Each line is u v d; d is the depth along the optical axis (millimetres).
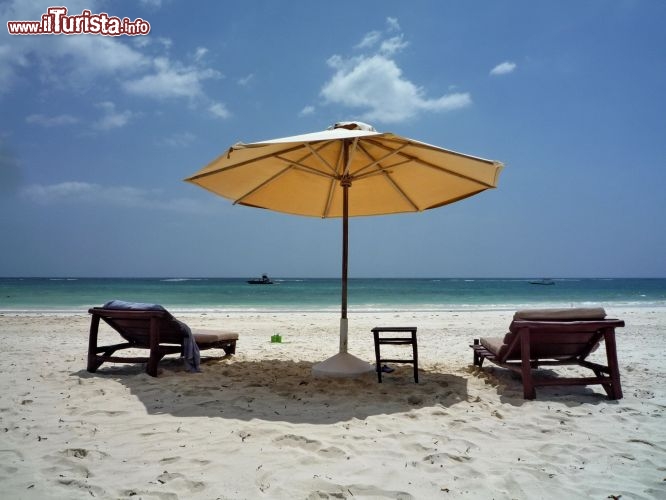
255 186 6434
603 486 2898
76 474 3004
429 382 5570
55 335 10617
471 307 25297
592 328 5027
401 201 6984
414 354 5531
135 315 5844
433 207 6859
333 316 17266
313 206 7227
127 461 3191
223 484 2846
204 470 3043
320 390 5141
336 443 3537
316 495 2723
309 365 6707
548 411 4496
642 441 3691
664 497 2758
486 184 5578
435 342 9758
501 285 88938
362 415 4266
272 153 5523
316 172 5863
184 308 24062
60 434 3715
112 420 4066
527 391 4941
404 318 16125
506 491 2824
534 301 33438
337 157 6324
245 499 2668
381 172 6285
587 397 5086
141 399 4719
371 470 3076
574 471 3123
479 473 3062
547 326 4953
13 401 4629
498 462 3252
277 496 2709
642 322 14297
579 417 4316
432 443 3576
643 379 5957
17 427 3875
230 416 4188
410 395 4953
